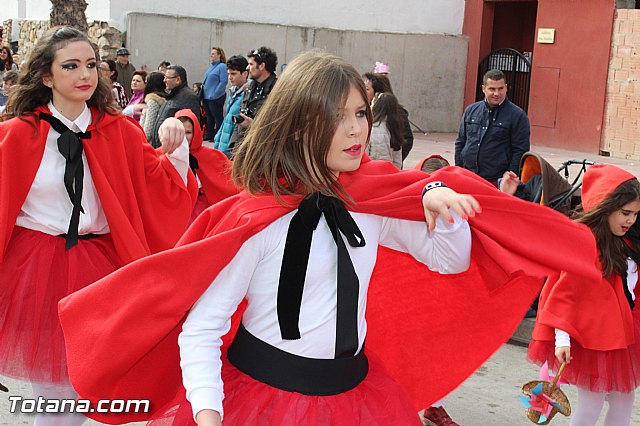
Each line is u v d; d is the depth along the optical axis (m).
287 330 2.42
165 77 10.37
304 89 2.36
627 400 4.25
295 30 19.97
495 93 8.37
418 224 2.63
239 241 2.38
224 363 2.59
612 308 4.10
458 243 2.56
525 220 2.61
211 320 2.39
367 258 2.54
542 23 18.64
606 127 17.62
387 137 8.02
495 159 8.45
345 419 2.45
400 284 2.93
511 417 5.22
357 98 2.39
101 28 18.31
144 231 4.37
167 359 2.67
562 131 18.42
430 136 20.86
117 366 2.46
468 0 21.75
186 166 4.46
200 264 2.37
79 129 4.04
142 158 4.30
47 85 3.98
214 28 19.11
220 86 16.50
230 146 9.72
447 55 21.62
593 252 2.60
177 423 2.55
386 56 21.05
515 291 2.88
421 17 21.45
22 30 22.66
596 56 17.66
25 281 3.91
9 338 3.88
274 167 2.41
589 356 4.17
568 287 4.11
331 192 2.42
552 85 18.55
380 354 3.01
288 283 2.42
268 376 2.46
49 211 4.00
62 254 4.00
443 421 4.78
